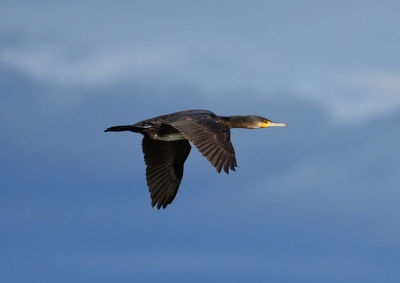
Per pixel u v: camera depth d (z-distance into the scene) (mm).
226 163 14227
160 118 17609
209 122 15328
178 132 17594
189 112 17344
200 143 14664
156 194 18781
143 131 17609
